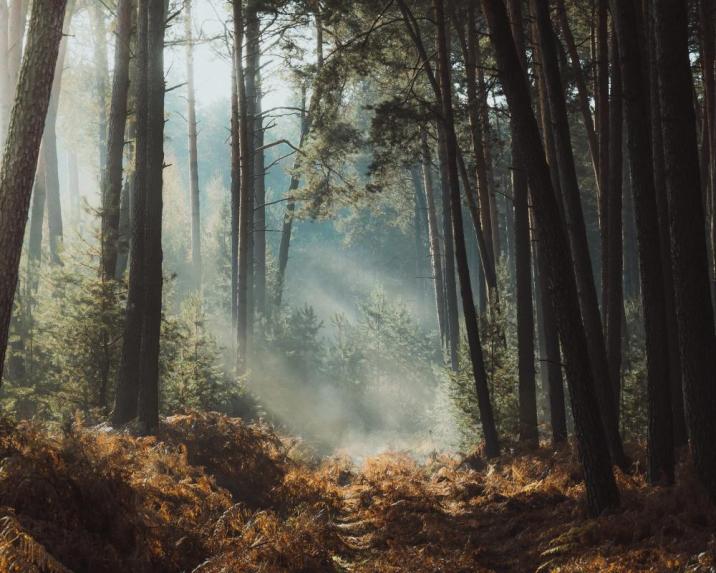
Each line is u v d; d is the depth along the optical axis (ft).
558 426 60.44
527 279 63.26
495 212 104.32
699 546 26.22
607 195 61.98
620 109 53.52
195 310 68.49
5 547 18.47
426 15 77.41
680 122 32.89
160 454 37.35
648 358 38.50
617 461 46.62
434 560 31.65
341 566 30.96
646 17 53.16
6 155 27.53
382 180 79.05
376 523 39.40
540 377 87.61
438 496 46.47
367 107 65.36
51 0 27.68
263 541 28.78
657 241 38.32
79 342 49.90
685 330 32.78
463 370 67.92
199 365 60.95
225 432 46.50
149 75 48.06
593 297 49.80
